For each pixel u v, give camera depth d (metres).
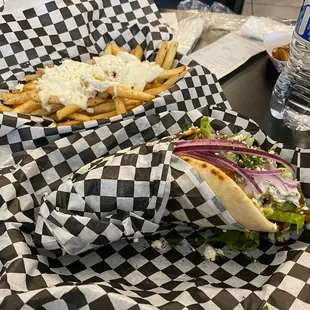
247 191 0.23
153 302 0.20
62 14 0.35
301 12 0.27
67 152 0.26
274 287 0.21
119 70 0.31
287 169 0.25
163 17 0.40
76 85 0.30
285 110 0.31
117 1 0.38
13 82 0.32
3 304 0.18
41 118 0.29
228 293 0.20
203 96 0.31
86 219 0.22
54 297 0.18
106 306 0.18
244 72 0.35
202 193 0.22
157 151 0.23
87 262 0.23
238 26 0.40
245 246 0.24
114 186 0.22
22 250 0.21
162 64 0.33
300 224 0.23
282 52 0.34
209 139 0.24
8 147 0.27
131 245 0.24
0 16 0.33
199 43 0.38
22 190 0.24
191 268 0.23
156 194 0.22
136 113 0.29
